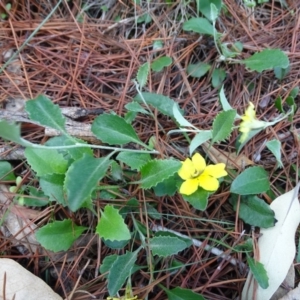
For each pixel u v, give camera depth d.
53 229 0.16
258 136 0.19
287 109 0.20
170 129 0.19
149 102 0.19
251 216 0.17
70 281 0.17
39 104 0.16
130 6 0.23
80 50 0.21
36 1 0.23
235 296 0.17
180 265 0.16
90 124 0.19
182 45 0.22
